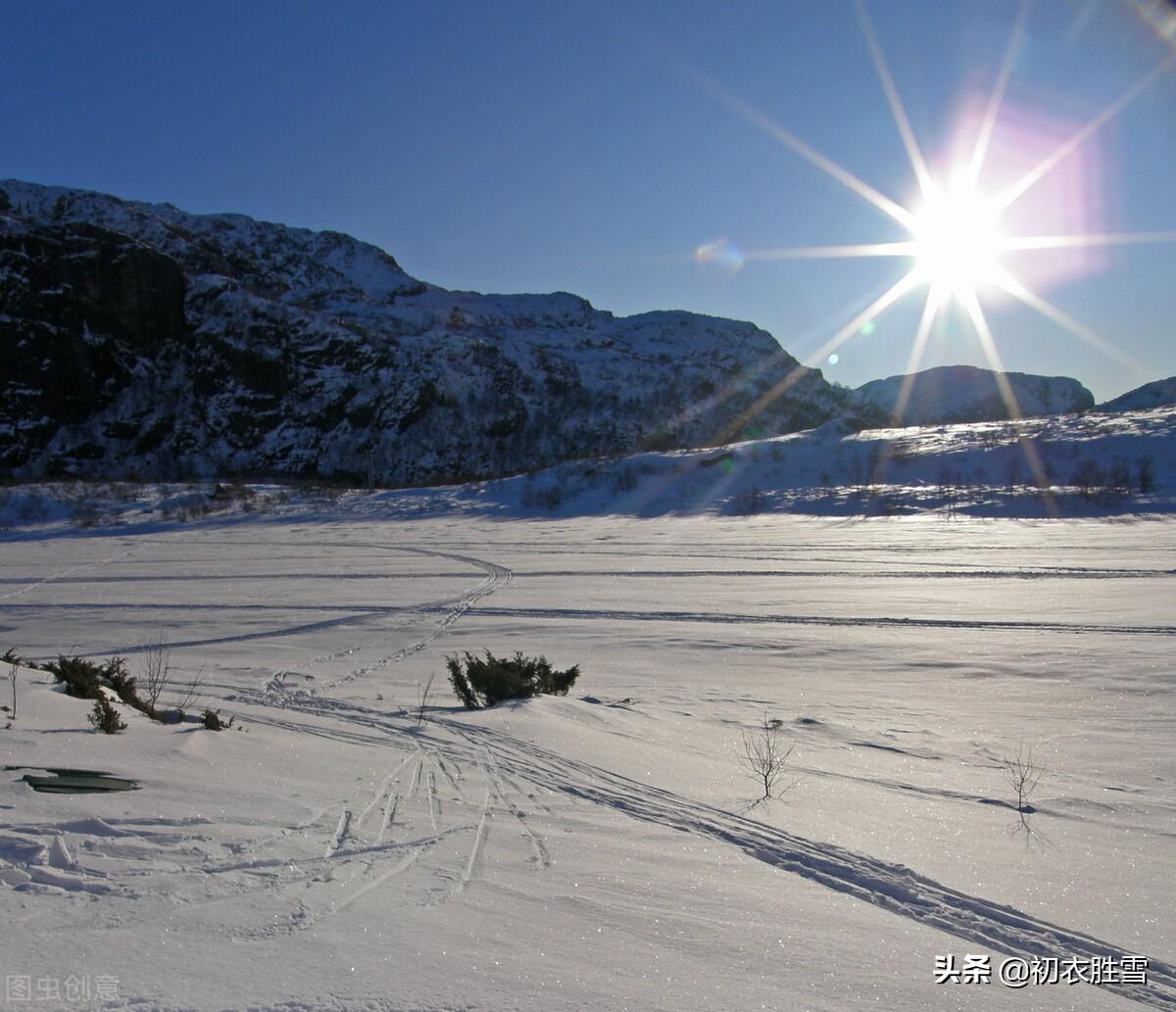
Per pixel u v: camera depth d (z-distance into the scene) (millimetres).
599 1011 2715
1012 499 62469
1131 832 6000
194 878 3529
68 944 2785
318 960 2873
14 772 4758
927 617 21672
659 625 21609
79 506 75188
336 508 76375
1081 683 13820
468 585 31562
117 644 20250
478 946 3133
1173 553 36562
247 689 13039
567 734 8383
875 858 4941
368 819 4840
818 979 3191
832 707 12070
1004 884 4672
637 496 77188
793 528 55750
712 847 4961
